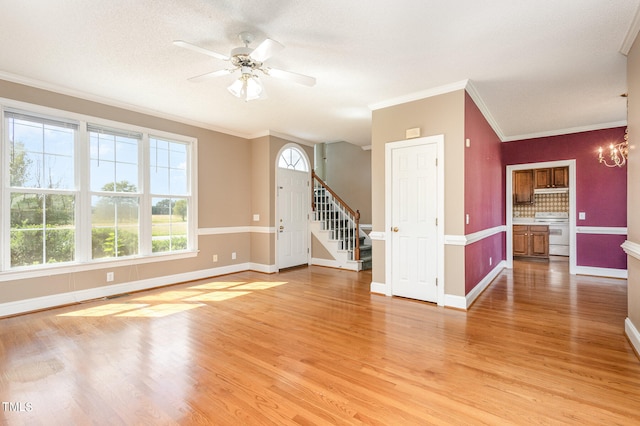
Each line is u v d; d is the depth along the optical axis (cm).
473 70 325
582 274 546
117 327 306
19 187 342
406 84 361
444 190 370
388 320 326
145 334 289
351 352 252
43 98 356
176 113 469
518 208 796
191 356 245
